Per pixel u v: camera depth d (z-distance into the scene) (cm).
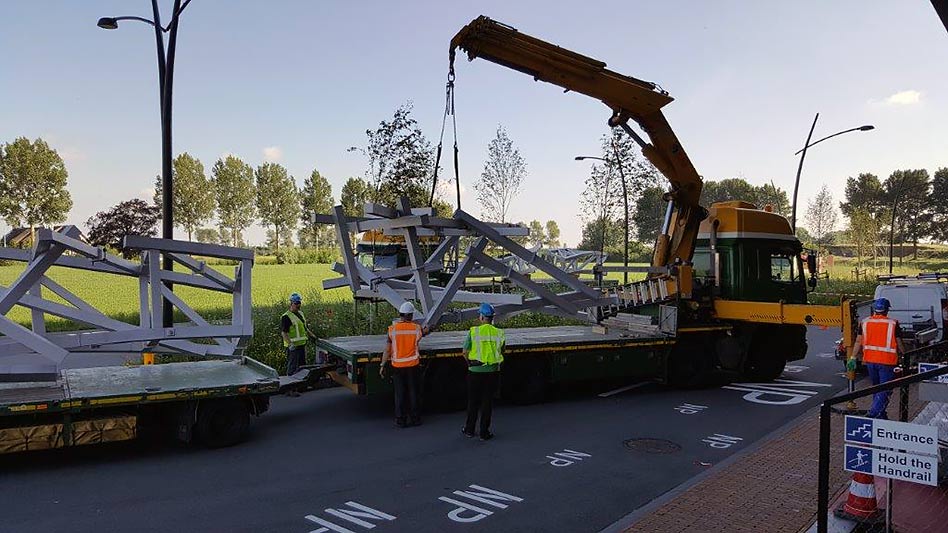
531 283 1146
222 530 589
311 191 10725
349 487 709
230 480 729
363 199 2186
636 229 3014
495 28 1118
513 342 1164
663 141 1334
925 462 438
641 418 1044
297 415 1048
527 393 1141
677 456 834
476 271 1952
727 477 714
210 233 10681
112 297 2920
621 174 2639
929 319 1602
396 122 1923
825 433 453
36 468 766
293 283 4106
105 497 671
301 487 707
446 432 946
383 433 939
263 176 10600
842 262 8138
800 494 656
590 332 1386
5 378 742
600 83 1234
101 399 770
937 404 794
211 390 834
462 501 669
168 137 1285
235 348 1053
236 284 1041
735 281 1371
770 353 1387
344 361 1046
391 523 610
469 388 920
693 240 1369
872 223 6625
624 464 798
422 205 1959
